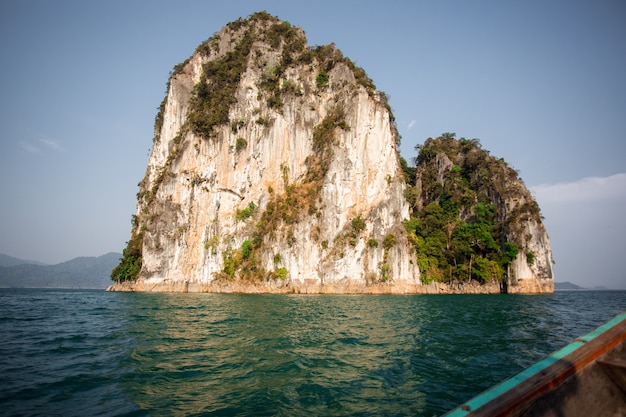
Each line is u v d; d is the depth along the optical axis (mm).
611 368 4125
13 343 16844
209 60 93375
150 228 78750
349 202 73625
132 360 13656
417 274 72000
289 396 9875
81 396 9828
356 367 12820
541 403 3689
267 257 69812
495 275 75125
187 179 81188
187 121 85375
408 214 76688
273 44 87438
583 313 34250
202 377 11555
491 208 81688
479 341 17828
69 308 35062
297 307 37281
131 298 52969
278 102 81312
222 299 50344
